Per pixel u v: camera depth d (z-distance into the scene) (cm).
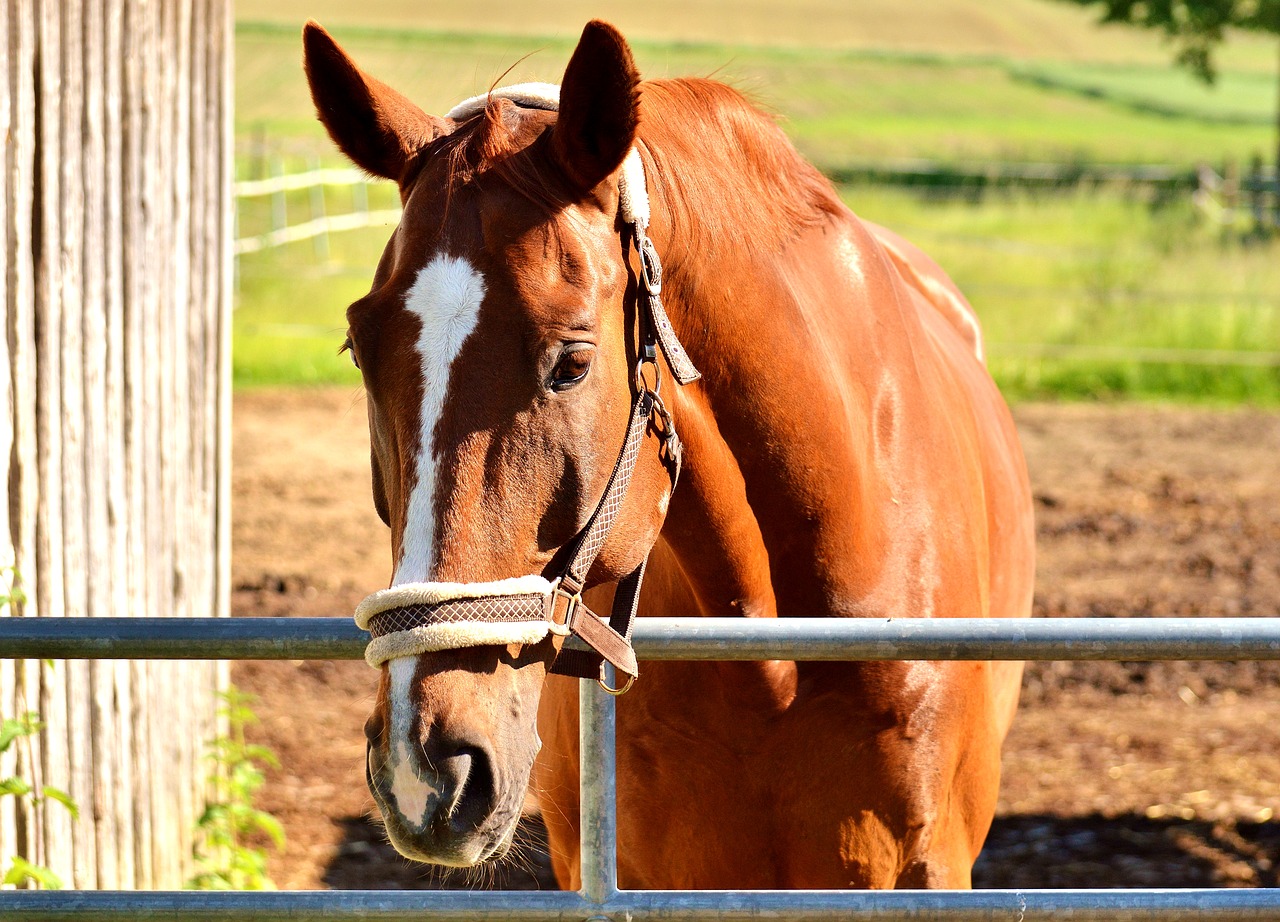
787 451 264
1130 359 1440
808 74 5491
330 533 935
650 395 229
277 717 649
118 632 212
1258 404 1367
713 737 278
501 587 205
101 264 395
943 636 214
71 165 374
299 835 536
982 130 4419
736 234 257
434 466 205
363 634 216
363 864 517
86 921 218
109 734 409
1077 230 2173
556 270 212
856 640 214
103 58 395
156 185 437
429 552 204
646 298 230
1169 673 722
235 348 1434
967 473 321
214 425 500
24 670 355
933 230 2170
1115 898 221
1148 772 603
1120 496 1052
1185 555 913
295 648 215
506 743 211
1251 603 809
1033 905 220
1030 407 1350
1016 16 7638
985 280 1748
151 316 434
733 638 216
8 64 341
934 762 285
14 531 349
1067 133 4469
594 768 221
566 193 221
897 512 288
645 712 283
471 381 206
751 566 267
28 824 359
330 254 1830
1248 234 1952
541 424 209
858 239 306
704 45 5694
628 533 231
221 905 217
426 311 208
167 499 451
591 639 216
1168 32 2736
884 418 293
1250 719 662
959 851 304
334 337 1505
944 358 353
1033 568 417
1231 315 1502
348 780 587
